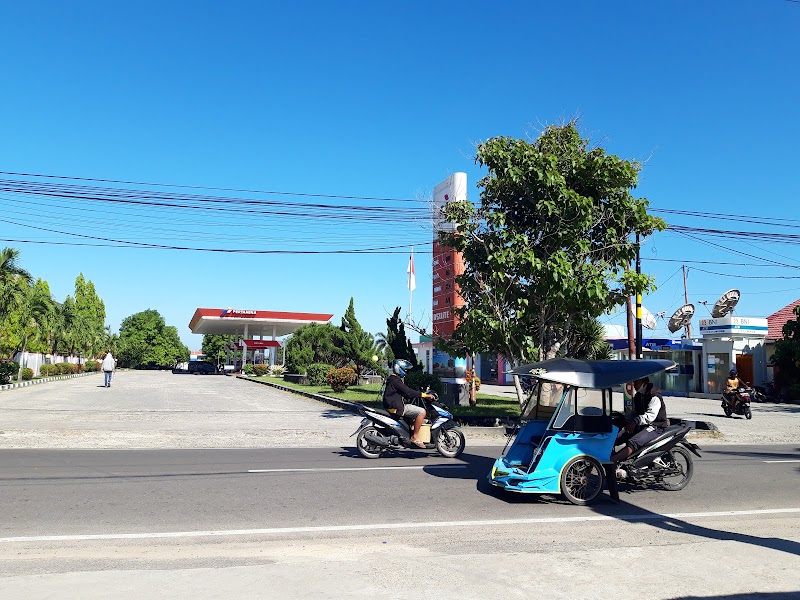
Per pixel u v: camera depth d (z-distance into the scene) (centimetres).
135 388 3316
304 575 530
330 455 1219
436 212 1641
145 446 1312
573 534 681
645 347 3616
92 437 1419
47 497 810
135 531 664
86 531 661
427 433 1187
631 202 1480
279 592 489
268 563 564
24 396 2616
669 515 777
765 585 518
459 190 2011
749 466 1170
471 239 1534
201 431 1557
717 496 895
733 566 564
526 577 531
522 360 1559
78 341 5906
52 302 4238
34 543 618
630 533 688
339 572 539
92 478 937
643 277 1452
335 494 859
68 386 3453
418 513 766
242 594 483
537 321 1569
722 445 1536
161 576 522
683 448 955
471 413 1903
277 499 823
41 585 497
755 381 3116
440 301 2195
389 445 1173
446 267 2138
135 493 841
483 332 1521
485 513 773
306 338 4006
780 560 582
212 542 630
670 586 514
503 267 1452
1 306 3247
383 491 886
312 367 3481
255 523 704
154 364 10044
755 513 790
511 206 1528
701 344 3384
